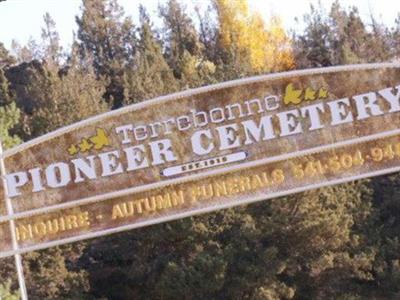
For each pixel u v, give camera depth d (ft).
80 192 48.39
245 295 98.22
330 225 98.27
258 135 47.44
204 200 47.80
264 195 47.57
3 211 48.73
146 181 47.98
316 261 98.84
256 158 47.47
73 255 104.27
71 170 48.49
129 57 201.26
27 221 48.80
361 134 47.24
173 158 47.83
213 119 47.65
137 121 48.03
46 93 143.64
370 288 106.83
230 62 157.58
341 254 99.81
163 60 166.09
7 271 88.07
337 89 47.34
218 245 98.48
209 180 47.85
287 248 100.27
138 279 103.65
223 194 47.73
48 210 48.52
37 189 48.67
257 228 99.66
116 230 48.21
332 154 47.50
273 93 47.52
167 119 47.88
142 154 48.01
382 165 47.29
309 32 186.39
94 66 195.31
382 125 47.14
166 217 47.91
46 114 128.06
